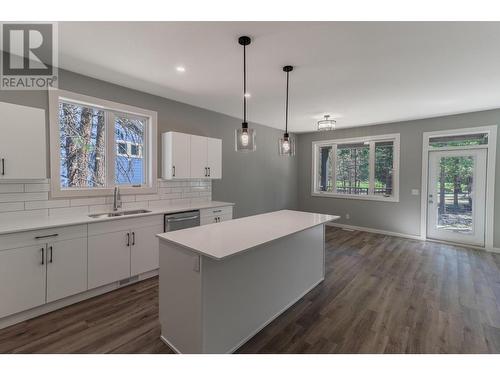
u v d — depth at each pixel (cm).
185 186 422
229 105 427
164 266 202
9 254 215
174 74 297
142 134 375
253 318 213
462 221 477
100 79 314
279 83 322
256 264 215
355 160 612
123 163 354
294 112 465
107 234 276
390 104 411
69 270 249
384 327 224
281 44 228
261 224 259
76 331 213
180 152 374
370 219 585
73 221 252
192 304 176
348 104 409
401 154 536
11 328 215
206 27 202
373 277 332
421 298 276
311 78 305
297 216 307
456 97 373
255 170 566
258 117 505
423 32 207
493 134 438
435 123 494
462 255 419
